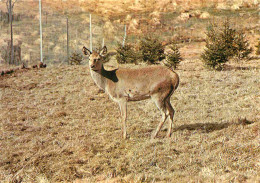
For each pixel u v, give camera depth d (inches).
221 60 780.0
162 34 2276.1
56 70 839.7
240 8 2898.6
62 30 2434.8
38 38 2096.5
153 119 413.7
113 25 2805.1
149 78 313.3
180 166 253.4
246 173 214.4
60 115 447.2
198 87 585.0
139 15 3112.7
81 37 2375.7
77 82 687.1
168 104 327.6
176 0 3417.8
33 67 887.7
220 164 240.5
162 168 256.8
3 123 411.8
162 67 320.8
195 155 271.3
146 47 983.0
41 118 439.5
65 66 932.6
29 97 565.6
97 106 496.1
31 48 1875.0
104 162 278.1
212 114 410.6
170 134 330.3
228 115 395.5
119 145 319.0
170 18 2842.0
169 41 1961.1
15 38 1968.5
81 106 497.7
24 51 1788.9
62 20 2760.8
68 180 247.9
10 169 271.0
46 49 1911.9
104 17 3137.3
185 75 707.4
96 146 318.3
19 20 2472.9
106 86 326.3
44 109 486.3
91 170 261.1
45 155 299.1
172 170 250.8
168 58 832.9
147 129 367.9
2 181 249.4
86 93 584.1
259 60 971.3
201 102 480.7
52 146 325.7
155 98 316.8
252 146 265.4
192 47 1657.2
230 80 625.3
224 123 353.7
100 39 2407.7
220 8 2940.5
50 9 3137.3
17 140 348.5
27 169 271.3
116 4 3654.0
